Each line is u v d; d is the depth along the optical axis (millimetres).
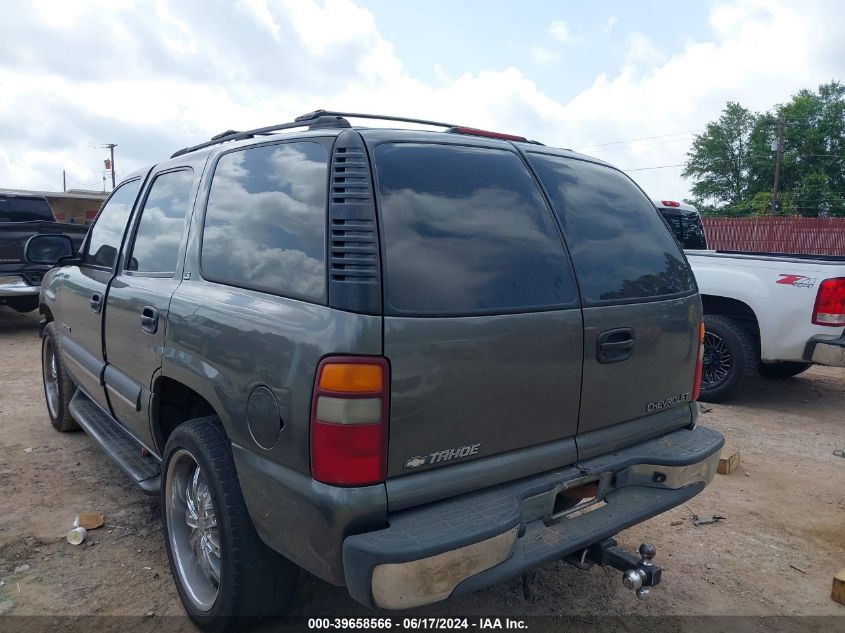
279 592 2750
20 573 3363
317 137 2639
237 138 3420
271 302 2521
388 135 2557
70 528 3830
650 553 2791
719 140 54375
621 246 3086
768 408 6848
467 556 2234
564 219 2902
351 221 2318
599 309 2811
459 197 2576
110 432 4293
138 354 3412
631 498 2963
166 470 3143
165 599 3193
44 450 5031
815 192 49188
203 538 2998
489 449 2494
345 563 2193
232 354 2590
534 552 2500
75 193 31469
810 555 3832
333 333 2213
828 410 6832
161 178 3834
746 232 23844
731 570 3641
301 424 2266
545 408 2641
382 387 2197
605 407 2879
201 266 3061
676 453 3061
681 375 3271
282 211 2645
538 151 3090
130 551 3609
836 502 4555
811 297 6141
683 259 3441
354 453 2178
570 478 2727
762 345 6449
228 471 2707
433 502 2389
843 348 5969
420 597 2178
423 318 2287
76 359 4492
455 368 2348
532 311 2572
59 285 4930
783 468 5172
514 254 2621
